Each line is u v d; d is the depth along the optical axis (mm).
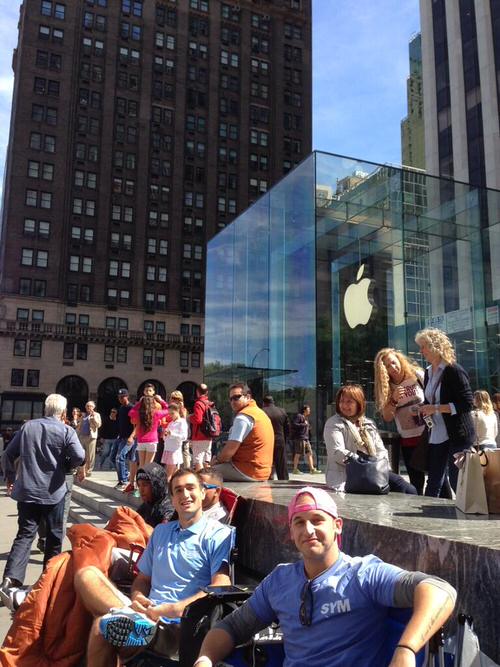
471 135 44375
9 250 59188
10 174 61219
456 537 2877
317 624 2438
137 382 62844
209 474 5172
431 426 5270
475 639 2246
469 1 45719
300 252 15523
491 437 7223
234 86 73875
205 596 3008
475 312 16781
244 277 18969
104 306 62438
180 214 68000
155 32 70188
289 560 4180
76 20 65750
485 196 17609
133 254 64938
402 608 2338
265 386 16781
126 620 3266
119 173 65625
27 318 58938
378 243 15852
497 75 42812
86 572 3861
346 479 4871
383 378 5969
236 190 71562
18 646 3775
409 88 120312
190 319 66250
